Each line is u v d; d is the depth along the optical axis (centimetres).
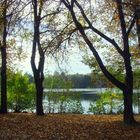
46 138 1775
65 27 2253
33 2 2105
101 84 3206
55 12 2298
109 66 3152
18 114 2995
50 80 3550
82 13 2250
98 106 3469
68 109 3544
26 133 1886
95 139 1786
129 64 2267
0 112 3077
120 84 2270
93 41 2556
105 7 2291
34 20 2395
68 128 2095
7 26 2081
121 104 3481
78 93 3553
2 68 3102
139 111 3519
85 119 2633
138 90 3519
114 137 1853
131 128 2133
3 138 1738
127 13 2333
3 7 2020
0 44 2964
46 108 3541
